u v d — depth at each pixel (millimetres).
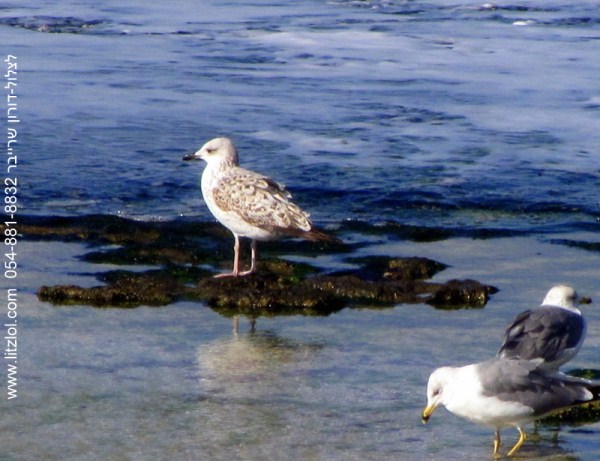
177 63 30766
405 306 14109
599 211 18516
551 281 15055
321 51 32625
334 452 9758
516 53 32406
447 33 35562
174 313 13711
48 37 34156
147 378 11477
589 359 12016
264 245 16406
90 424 10281
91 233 16797
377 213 18375
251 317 13641
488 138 23141
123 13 38875
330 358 12164
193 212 18281
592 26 37031
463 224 17812
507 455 9812
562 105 26109
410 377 11594
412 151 22078
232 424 10320
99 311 13719
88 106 25547
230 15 38750
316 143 22578
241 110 25406
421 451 9852
